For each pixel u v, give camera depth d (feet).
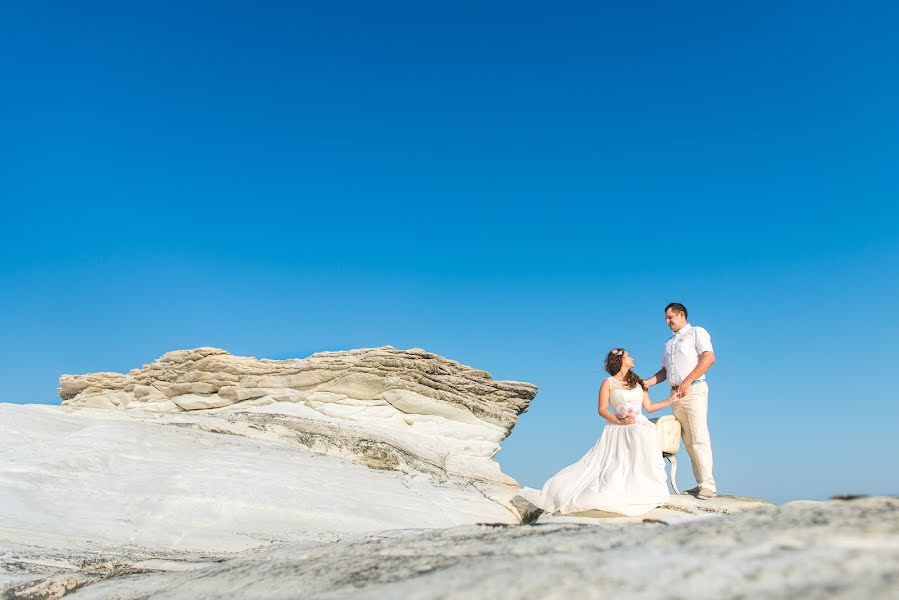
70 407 58.39
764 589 5.82
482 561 8.75
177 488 35.68
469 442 60.59
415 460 51.72
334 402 60.95
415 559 10.14
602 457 30.66
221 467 39.99
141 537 29.48
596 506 28.35
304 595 9.22
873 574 5.70
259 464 41.73
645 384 32.12
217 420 52.60
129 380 71.46
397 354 62.08
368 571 9.89
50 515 30.55
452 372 64.03
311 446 49.67
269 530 31.83
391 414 60.44
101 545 26.58
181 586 12.42
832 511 8.11
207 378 63.87
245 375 63.67
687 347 33.24
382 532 15.61
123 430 44.78
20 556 20.94
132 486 35.40
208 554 26.25
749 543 7.14
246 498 35.12
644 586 6.38
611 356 30.78
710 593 5.95
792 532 7.25
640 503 28.40
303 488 38.06
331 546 13.10
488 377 65.31
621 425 30.37
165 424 50.49
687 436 33.37
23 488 33.30
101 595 14.03
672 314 34.22
